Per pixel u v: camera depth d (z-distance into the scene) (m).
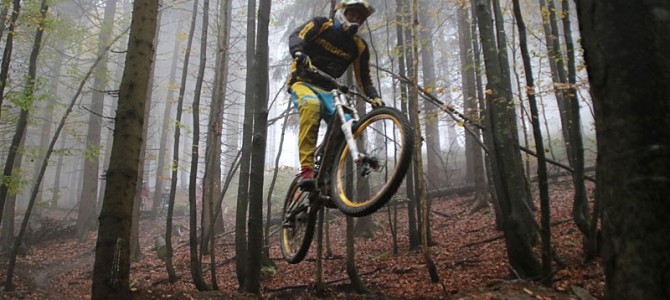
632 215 1.56
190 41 7.83
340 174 3.21
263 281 8.34
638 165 1.55
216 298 5.60
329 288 7.24
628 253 1.56
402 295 6.32
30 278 9.95
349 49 3.45
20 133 8.55
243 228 6.78
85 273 10.33
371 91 3.49
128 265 4.52
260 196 6.23
